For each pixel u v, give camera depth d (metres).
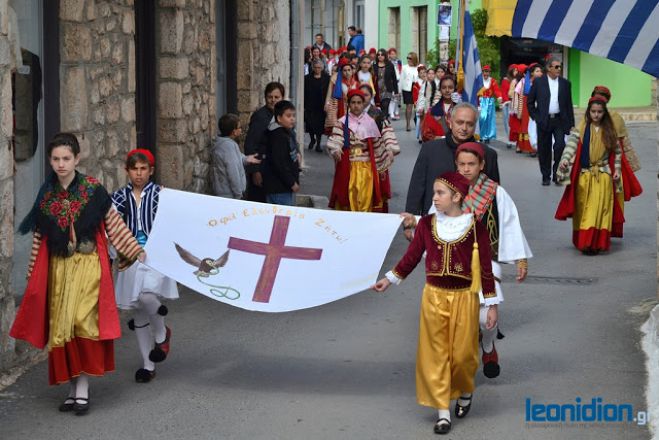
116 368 7.26
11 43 7.78
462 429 6.08
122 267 6.62
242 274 6.77
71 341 6.21
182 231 6.90
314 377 7.11
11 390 6.76
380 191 11.43
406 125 28.55
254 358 7.55
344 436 5.98
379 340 8.03
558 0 8.11
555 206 14.98
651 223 13.63
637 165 11.80
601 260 11.23
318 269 6.77
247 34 14.49
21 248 8.25
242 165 11.60
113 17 9.48
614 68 34.44
